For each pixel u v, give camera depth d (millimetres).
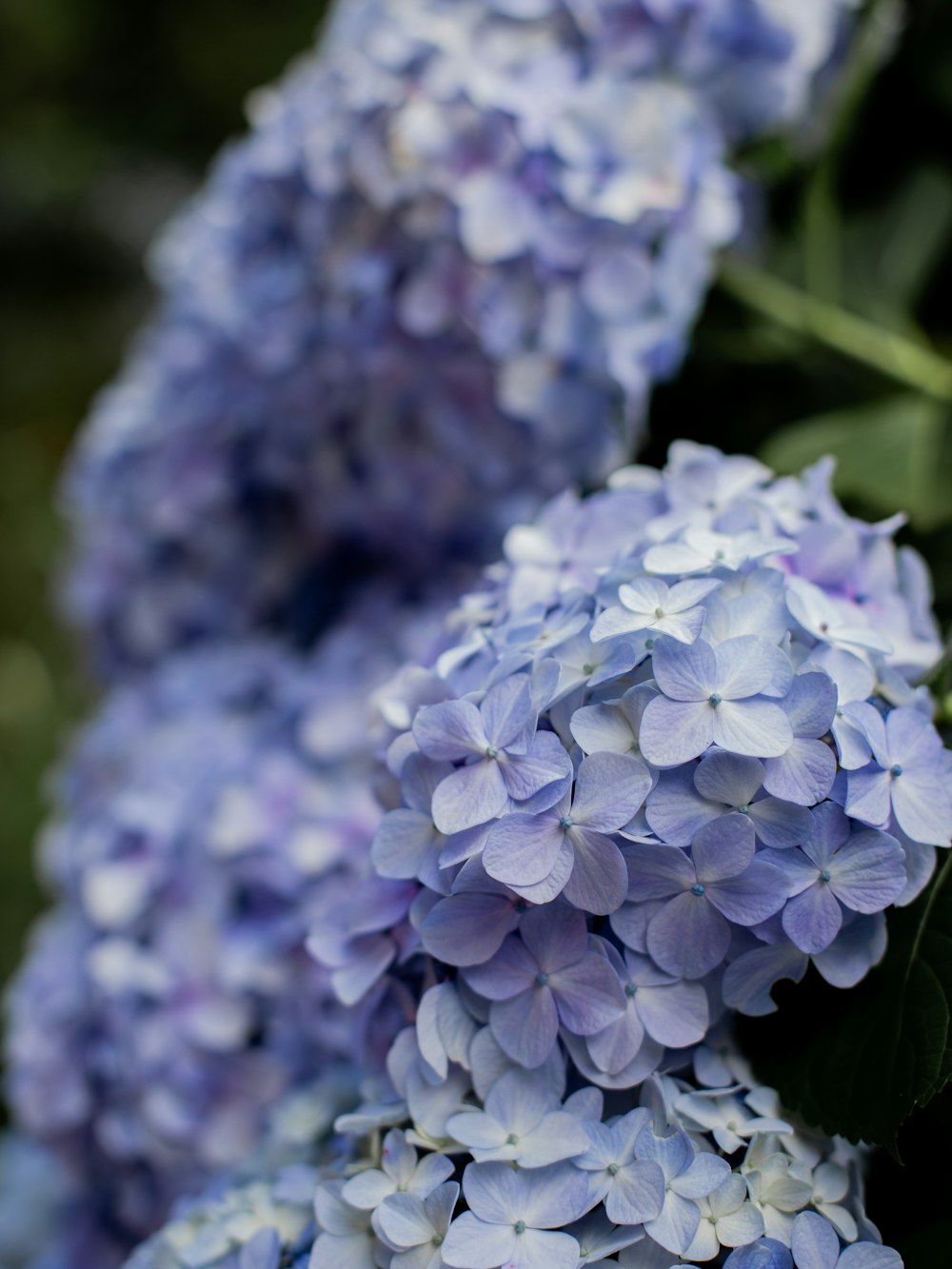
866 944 724
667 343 944
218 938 960
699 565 730
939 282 1223
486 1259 688
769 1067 735
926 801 718
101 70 5102
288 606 1242
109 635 1318
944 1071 716
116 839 996
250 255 1081
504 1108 711
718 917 711
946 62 1126
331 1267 715
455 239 936
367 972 743
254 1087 951
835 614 739
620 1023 715
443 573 1097
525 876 700
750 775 703
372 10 1013
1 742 2311
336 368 1005
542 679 714
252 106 2004
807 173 1077
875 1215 779
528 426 973
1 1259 1107
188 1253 747
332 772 991
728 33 945
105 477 1271
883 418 987
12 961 1962
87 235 4430
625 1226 700
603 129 920
